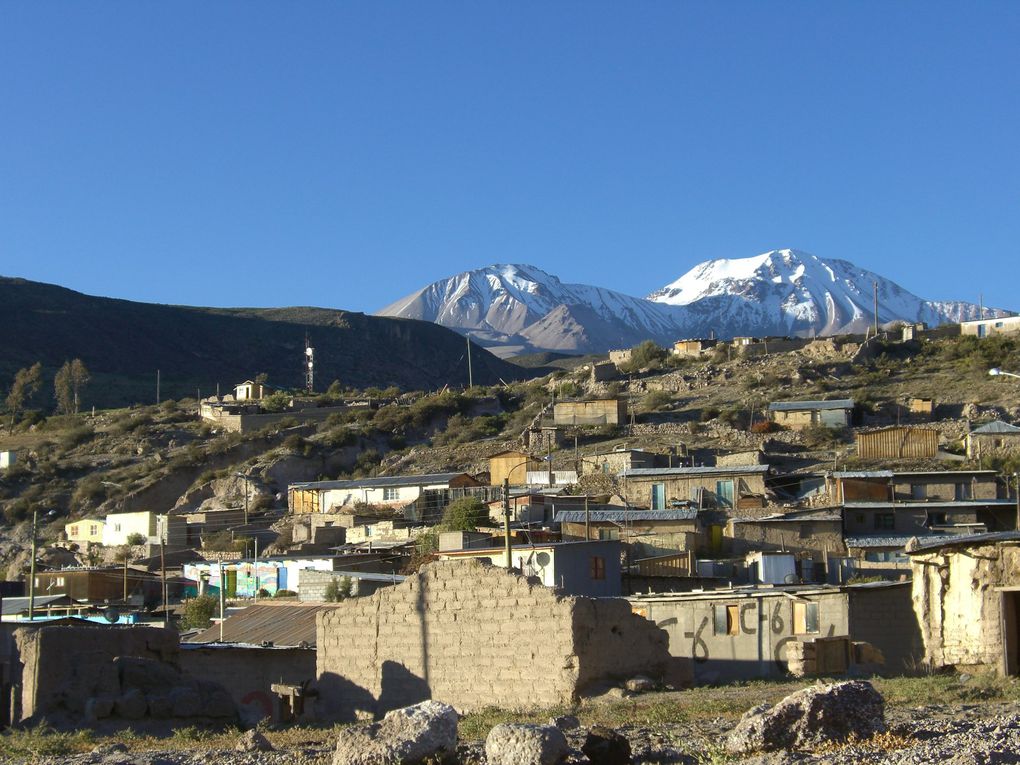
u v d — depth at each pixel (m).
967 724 20.02
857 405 103.69
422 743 18.00
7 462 128.75
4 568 94.81
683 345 143.75
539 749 17.19
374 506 89.38
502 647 31.38
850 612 36.66
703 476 78.06
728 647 38.56
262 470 108.81
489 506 76.31
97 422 147.38
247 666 36.25
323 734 28.11
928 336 137.00
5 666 34.00
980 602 29.97
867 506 66.81
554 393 130.75
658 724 23.89
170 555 84.56
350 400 143.50
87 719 29.58
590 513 70.12
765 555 57.19
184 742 26.61
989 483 71.62
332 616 34.81
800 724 17.89
